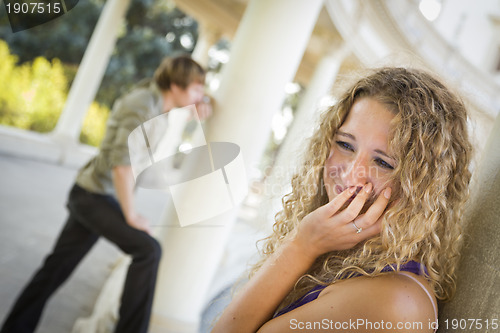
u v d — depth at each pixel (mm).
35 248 5301
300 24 3963
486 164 1305
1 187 7129
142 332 3154
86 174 3230
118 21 10688
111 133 3135
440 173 1093
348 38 8914
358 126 1145
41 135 10672
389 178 1100
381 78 1169
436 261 1117
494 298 997
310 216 1151
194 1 10703
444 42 11492
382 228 1073
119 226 3180
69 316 4094
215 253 3986
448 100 1163
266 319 1155
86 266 5461
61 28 14805
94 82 10781
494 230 1120
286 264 1159
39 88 11555
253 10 4012
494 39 15984
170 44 17812
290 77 4078
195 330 4012
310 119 1467
